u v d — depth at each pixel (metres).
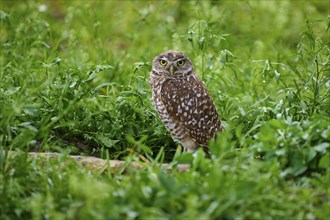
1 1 17.06
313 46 11.84
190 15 19.03
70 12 17.45
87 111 11.89
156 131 11.94
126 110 11.91
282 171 9.01
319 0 20.50
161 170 8.87
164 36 17.48
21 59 14.31
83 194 8.25
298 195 8.34
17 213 8.18
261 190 8.13
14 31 15.94
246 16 19.16
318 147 8.97
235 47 16.38
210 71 13.38
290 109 11.58
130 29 18.48
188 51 15.27
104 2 19.62
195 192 7.98
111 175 9.71
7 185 8.64
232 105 12.69
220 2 18.83
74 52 15.57
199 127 11.80
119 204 7.94
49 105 11.78
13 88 11.79
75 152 11.45
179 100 11.77
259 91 14.08
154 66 12.22
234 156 9.30
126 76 14.34
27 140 9.64
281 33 18.56
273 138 9.18
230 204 7.68
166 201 7.86
